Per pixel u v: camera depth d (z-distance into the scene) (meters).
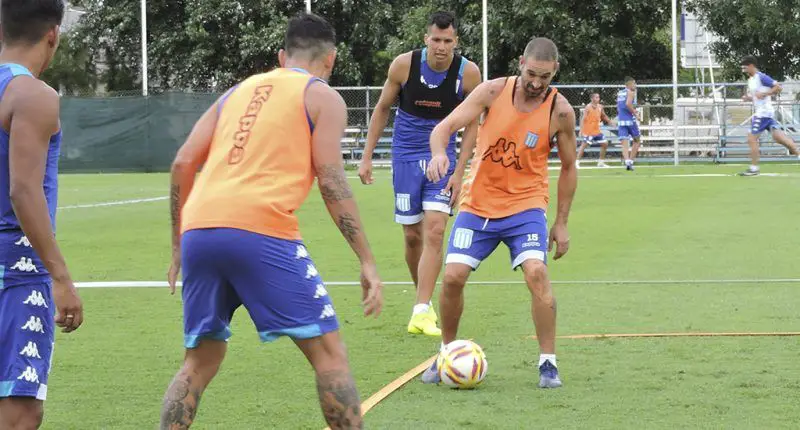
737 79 45.78
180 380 5.69
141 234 19.27
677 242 16.75
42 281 5.31
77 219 22.06
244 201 5.38
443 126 8.06
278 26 49.75
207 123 5.76
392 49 46.34
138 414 7.27
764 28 43.53
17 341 5.22
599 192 26.30
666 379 8.00
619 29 46.06
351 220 5.46
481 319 10.82
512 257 8.19
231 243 5.34
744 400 7.32
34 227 5.08
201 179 5.57
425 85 10.42
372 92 41.88
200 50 51.09
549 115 8.03
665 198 24.36
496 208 8.18
